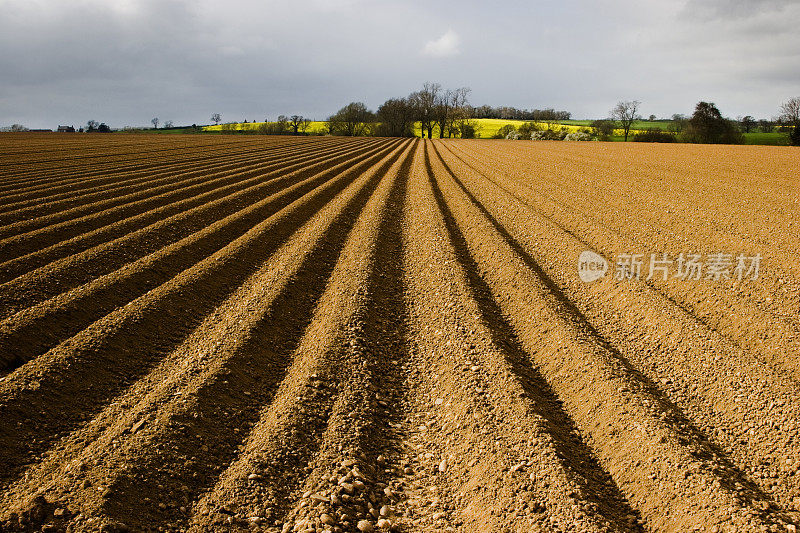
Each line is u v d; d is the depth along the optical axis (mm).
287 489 6129
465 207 20094
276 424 7113
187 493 5992
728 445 6930
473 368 8547
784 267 12656
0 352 8555
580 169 32188
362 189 24406
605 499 6035
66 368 8062
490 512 5809
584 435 7215
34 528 5238
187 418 7035
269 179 27797
